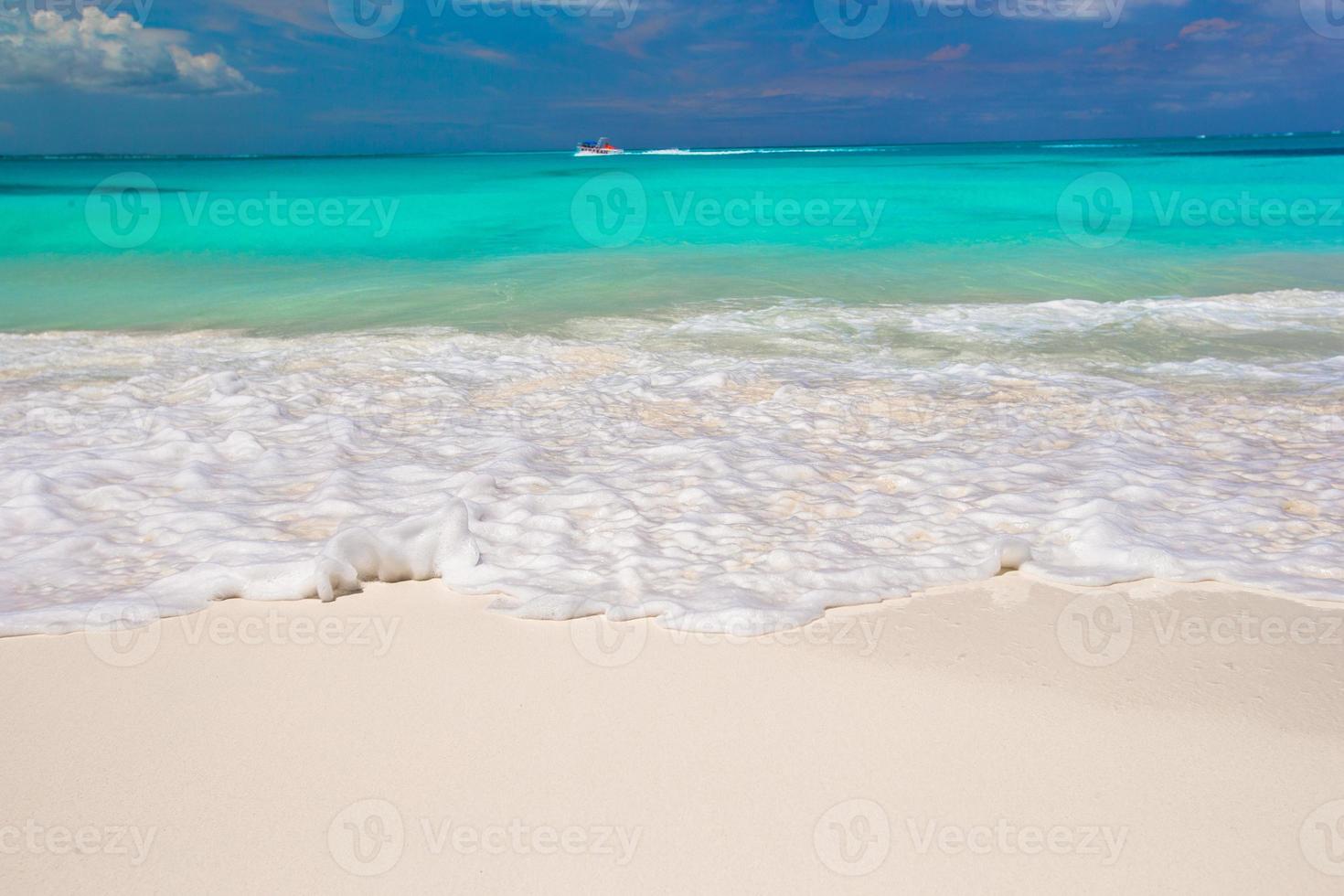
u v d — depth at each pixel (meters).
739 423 6.27
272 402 6.71
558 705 3.12
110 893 2.34
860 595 3.83
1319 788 2.68
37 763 2.84
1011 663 3.34
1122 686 3.18
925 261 13.65
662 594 3.86
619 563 4.13
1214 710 3.04
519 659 3.41
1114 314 9.84
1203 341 8.59
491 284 12.10
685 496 4.92
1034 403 6.60
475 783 2.73
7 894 2.32
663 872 2.39
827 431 6.11
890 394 6.90
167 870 2.41
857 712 3.05
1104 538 4.25
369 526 4.56
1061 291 11.42
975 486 5.04
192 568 4.03
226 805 2.65
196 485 5.13
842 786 2.70
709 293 11.43
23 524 4.62
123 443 5.90
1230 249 14.55
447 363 8.07
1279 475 5.15
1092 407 6.45
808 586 3.91
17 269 13.45
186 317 10.41
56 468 5.29
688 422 6.32
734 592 3.84
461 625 3.67
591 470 5.41
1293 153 60.94
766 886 2.35
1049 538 4.37
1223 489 4.94
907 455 5.61
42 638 3.57
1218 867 2.40
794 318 9.91
